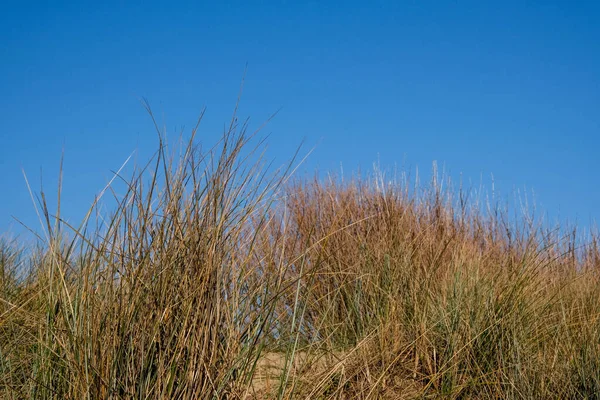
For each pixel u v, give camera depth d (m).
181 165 2.46
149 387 2.20
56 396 2.19
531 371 3.54
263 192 2.54
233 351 2.38
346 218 5.61
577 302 4.39
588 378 3.52
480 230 5.96
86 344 2.18
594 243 6.57
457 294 4.09
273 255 2.73
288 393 2.78
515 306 3.87
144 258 2.31
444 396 3.38
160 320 2.25
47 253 3.00
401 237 5.33
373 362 3.44
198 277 2.33
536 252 4.62
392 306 3.96
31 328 2.79
